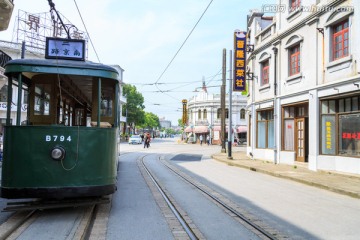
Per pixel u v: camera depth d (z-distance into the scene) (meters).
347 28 13.12
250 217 6.83
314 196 9.41
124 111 65.50
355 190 9.69
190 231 5.86
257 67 21.20
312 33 15.02
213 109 59.72
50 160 6.58
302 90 15.70
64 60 7.39
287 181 12.42
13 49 30.39
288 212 7.39
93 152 6.85
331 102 14.10
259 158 20.84
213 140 58.44
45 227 5.98
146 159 22.72
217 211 7.41
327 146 14.15
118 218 6.77
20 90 7.01
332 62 13.55
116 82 8.20
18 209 6.44
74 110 10.18
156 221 6.54
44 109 7.92
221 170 16.28
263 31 20.16
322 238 5.54
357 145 12.70
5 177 6.55
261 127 21.09
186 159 23.50
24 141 6.56
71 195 6.59
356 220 6.74
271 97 19.12
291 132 17.55
